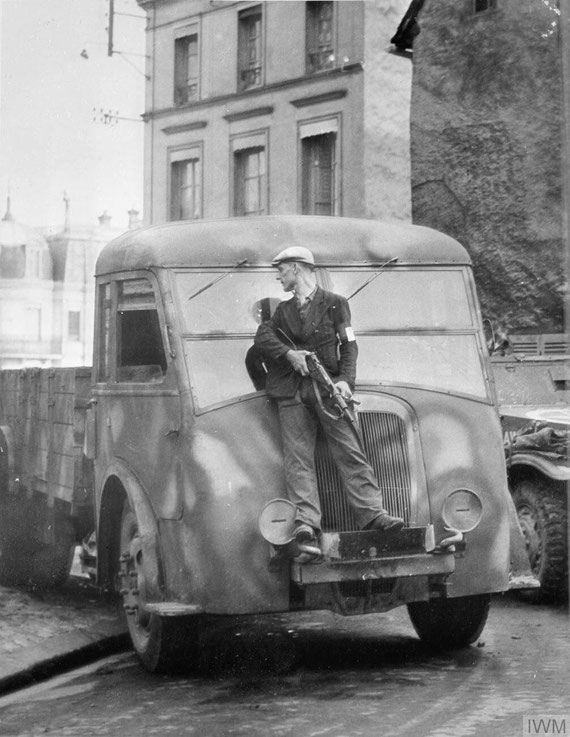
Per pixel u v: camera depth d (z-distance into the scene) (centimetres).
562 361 1159
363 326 732
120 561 752
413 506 691
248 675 699
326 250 741
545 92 1798
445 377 730
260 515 659
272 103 2500
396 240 760
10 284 2681
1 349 2633
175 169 2694
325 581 655
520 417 1050
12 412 1064
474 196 1884
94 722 598
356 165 2333
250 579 665
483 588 705
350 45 2344
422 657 740
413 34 1997
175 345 700
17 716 619
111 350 781
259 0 2520
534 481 973
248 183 2572
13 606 913
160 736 564
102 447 792
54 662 728
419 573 672
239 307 716
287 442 672
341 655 750
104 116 2434
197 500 671
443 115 1936
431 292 754
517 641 789
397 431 698
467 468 710
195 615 695
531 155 1812
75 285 2700
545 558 948
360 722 574
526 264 1806
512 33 1844
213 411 682
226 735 560
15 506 1034
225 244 728
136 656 774
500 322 1831
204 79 2619
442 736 541
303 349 683
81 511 888
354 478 670
